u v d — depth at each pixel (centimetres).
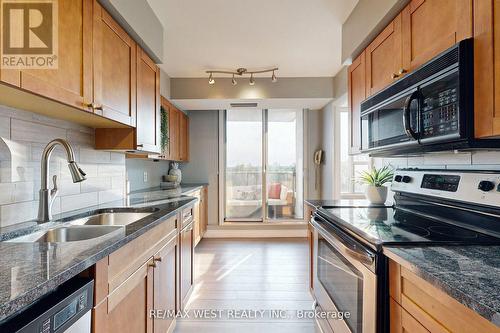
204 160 472
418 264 83
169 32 251
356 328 123
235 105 407
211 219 466
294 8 214
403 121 139
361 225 134
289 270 314
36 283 67
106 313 101
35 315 68
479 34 98
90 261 86
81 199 185
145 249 142
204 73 354
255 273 306
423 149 137
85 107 134
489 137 98
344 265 140
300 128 469
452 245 103
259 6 212
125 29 175
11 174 131
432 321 80
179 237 211
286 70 348
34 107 130
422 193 162
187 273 238
